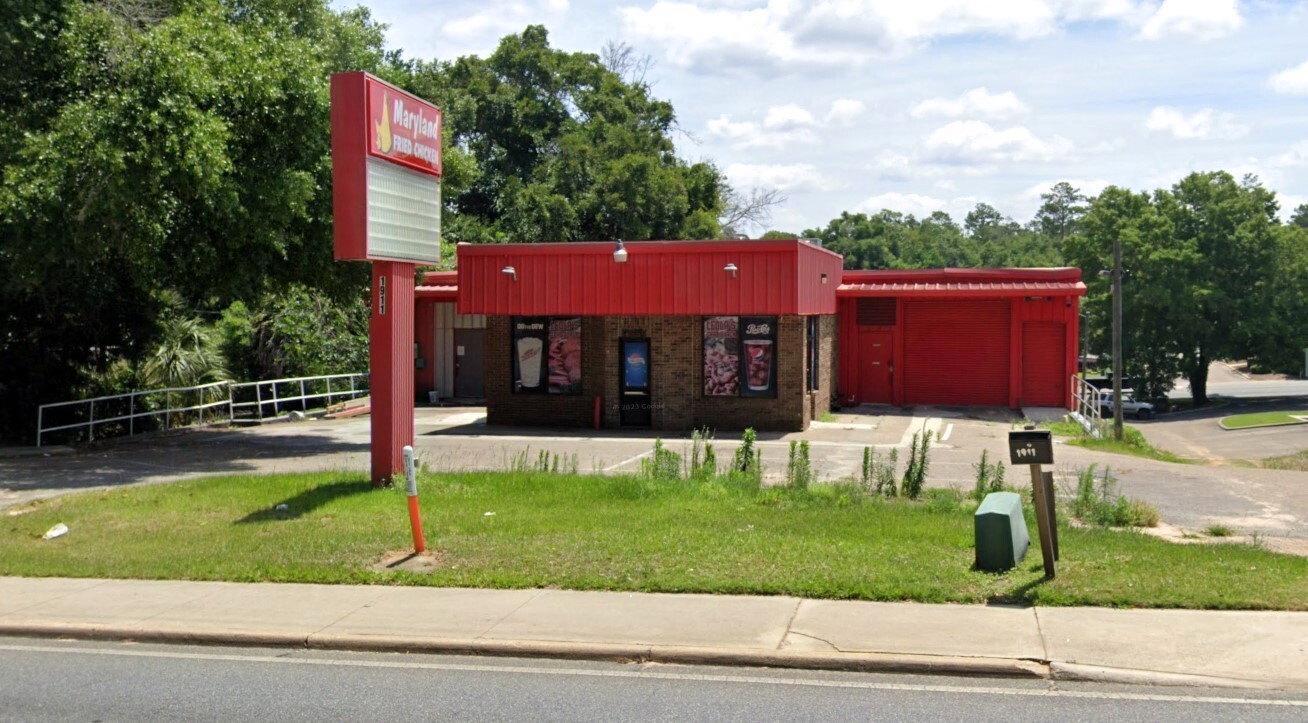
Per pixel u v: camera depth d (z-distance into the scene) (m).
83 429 25.69
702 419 26.83
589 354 27.48
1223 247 66.19
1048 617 8.81
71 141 19.02
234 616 9.48
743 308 25.81
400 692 7.58
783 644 8.28
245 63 20.88
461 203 53.84
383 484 15.83
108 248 20.89
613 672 8.00
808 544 11.37
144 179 19.06
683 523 12.73
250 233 21.30
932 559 10.61
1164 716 6.76
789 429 26.45
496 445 23.61
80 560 11.61
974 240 143.00
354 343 34.81
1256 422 54.12
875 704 7.12
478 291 27.38
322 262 23.00
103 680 7.99
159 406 27.53
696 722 6.81
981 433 26.22
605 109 56.50
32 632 9.31
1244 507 15.39
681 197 52.47
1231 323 65.75
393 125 15.38
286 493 15.53
